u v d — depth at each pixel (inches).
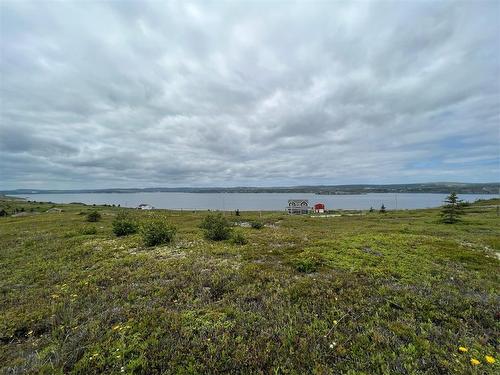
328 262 425.4
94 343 209.8
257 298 297.4
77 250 597.6
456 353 190.9
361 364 181.8
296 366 183.0
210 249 572.1
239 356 191.2
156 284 345.4
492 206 2679.6
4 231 1131.3
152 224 715.4
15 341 234.4
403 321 235.3
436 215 1994.3
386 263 412.5
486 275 374.9
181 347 201.5
